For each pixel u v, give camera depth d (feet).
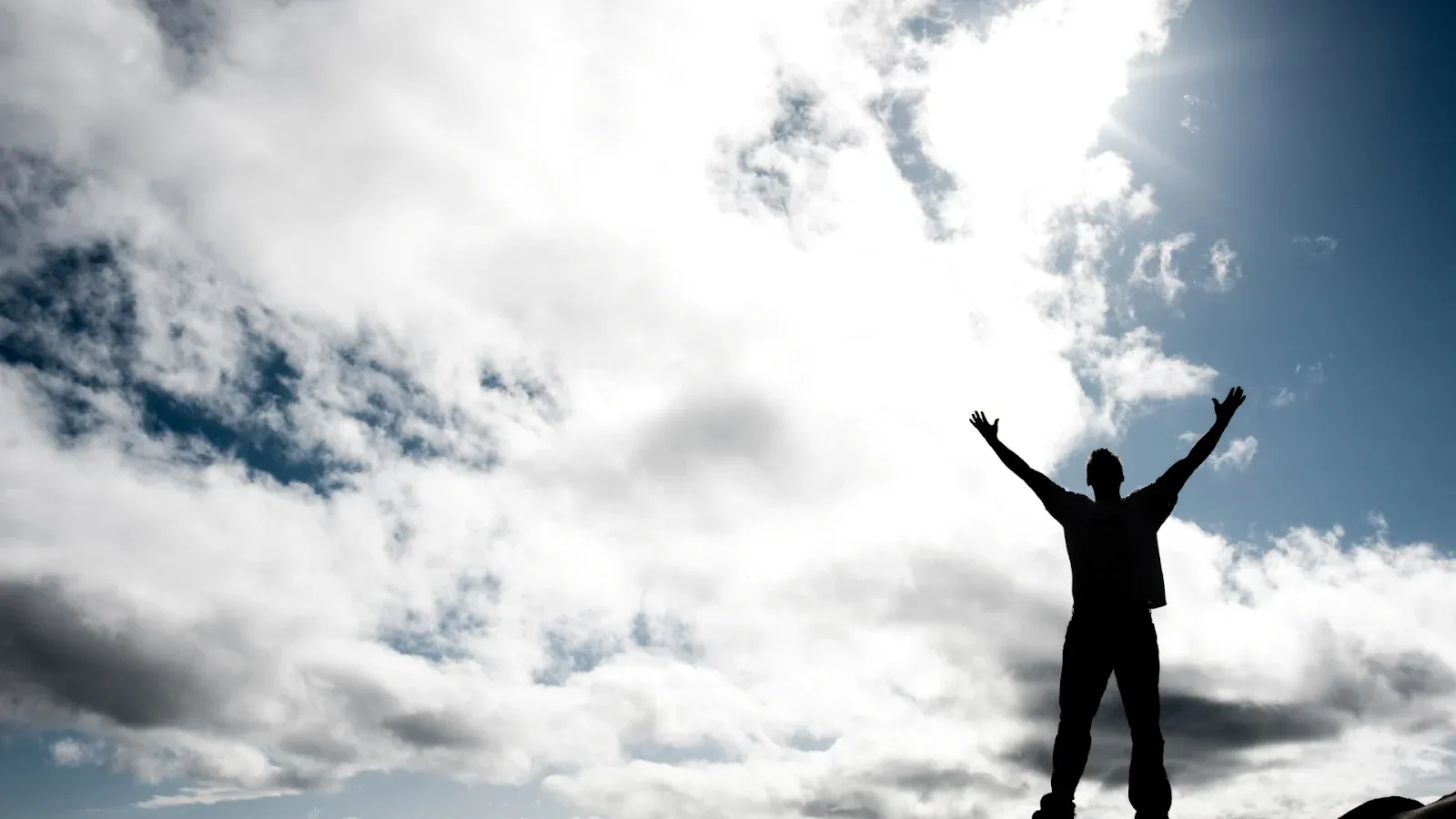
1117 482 28.04
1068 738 25.68
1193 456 27.25
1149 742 24.99
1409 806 20.92
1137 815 24.82
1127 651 25.53
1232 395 27.40
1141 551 26.18
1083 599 26.09
